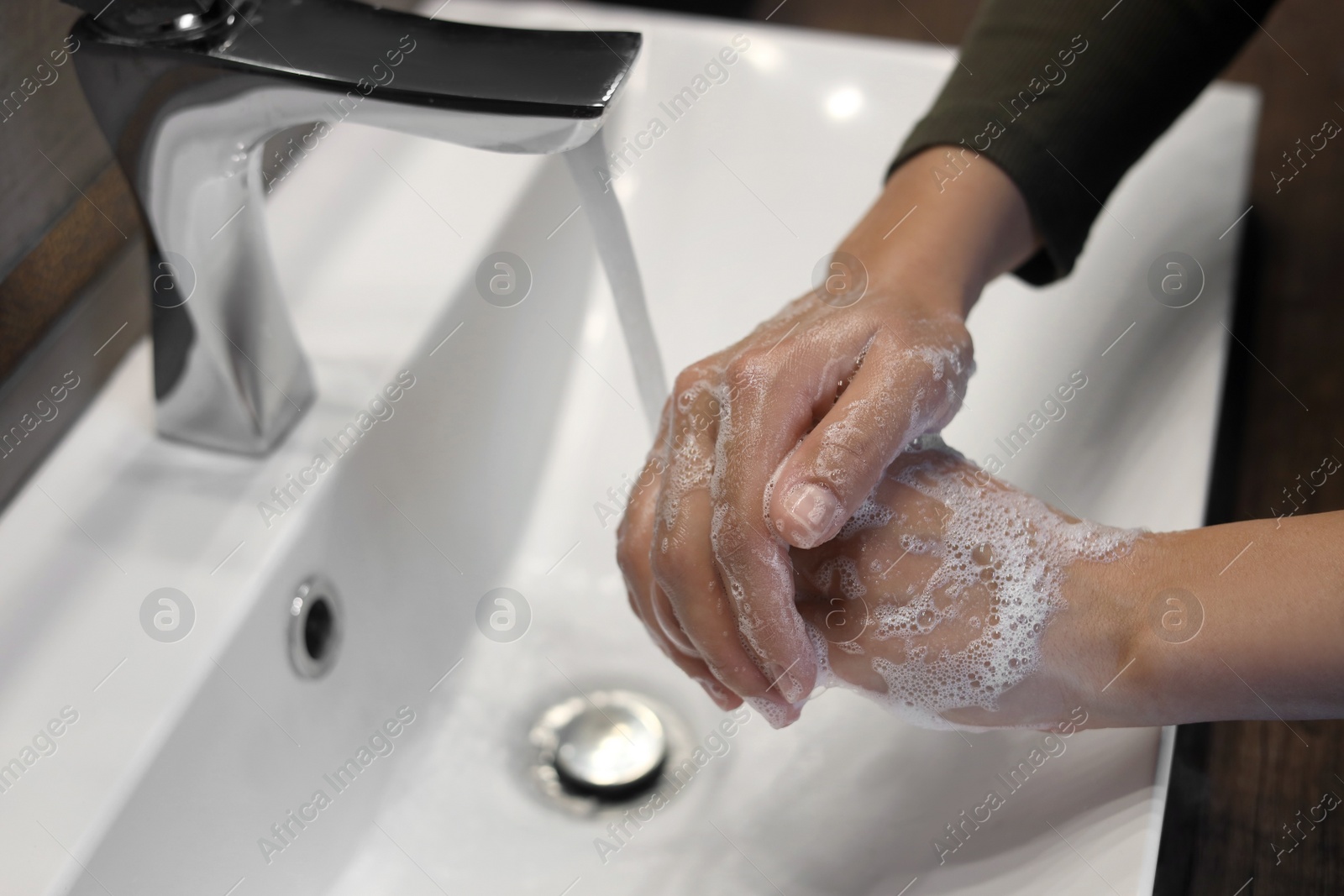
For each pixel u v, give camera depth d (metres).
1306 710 0.37
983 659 0.39
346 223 0.61
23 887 0.36
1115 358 0.57
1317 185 0.71
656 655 0.58
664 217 0.70
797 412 0.41
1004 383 0.60
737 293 0.67
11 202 0.47
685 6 0.90
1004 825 0.42
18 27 0.46
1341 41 0.81
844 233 0.68
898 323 0.43
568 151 0.42
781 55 0.72
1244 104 0.68
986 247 0.51
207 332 0.47
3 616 0.44
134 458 0.50
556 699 0.56
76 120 0.50
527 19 0.72
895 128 0.70
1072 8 0.54
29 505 0.48
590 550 0.61
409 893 0.48
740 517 0.39
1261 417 0.58
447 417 0.57
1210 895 0.40
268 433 0.50
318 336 0.55
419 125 0.39
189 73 0.40
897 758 0.49
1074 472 0.53
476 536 0.59
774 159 0.70
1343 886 0.40
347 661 0.51
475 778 0.52
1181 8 0.54
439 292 0.57
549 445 0.66
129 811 0.39
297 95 0.39
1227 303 0.57
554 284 0.67
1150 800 0.38
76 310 0.51
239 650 0.44
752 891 0.46
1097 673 0.39
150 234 0.45
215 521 0.47
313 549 0.48
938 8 0.88
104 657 0.42
